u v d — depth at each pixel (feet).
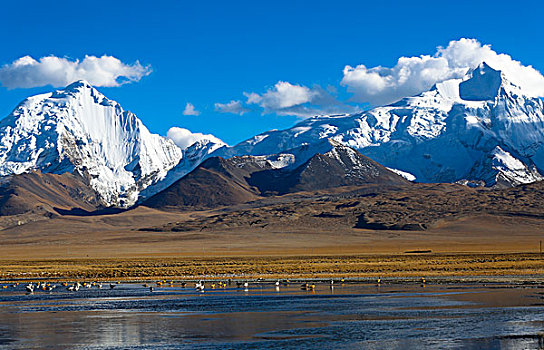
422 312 247.09
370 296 302.45
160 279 439.22
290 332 210.59
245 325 224.12
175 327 221.66
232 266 573.33
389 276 425.28
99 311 262.88
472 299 281.74
